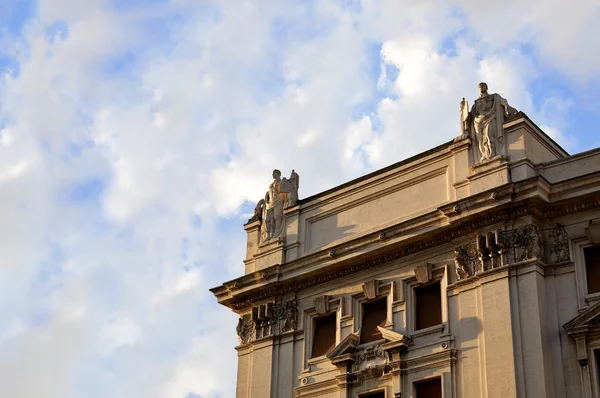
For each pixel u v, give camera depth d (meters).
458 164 46.28
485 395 40.91
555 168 43.69
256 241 54.22
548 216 42.88
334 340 47.97
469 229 44.03
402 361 44.22
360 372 45.56
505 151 44.62
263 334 50.47
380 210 48.91
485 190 43.34
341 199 50.88
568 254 41.81
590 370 39.09
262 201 55.31
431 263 45.34
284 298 50.59
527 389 39.59
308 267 49.34
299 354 48.75
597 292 40.78
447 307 44.00
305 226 51.94
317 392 46.88
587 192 41.66
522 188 42.22
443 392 42.28
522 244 42.28
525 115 44.84
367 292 47.00
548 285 41.66
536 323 40.47
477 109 46.38
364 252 47.22
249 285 51.16
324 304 48.56
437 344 43.47
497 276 42.31
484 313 42.19
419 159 48.12
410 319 45.22
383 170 49.50
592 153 42.94
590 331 39.59
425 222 45.44
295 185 53.91
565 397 39.34
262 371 49.44
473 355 42.16
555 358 40.22
